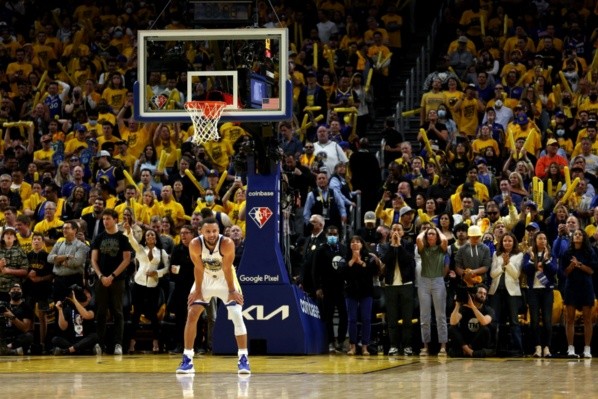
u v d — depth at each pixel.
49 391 13.52
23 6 40.62
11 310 23.44
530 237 22.92
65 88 33.44
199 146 29.06
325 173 25.89
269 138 21.16
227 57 20.84
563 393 12.95
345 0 37.72
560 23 35.66
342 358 20.70
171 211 26.08
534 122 29.36
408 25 37.56
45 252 23.89
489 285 22.94
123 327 23.08
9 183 27.45
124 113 31.62
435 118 29.47
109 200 27.00
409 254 22.94
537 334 22.44
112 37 37.62
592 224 24.69
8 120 33.31
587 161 27.67
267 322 21.06
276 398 12.40
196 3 20.80
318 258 23.19
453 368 17.78
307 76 32.31
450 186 26.41
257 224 21.23
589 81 31.20
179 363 19.27
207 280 16.38
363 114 31.66
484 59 32.91
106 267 22.80
